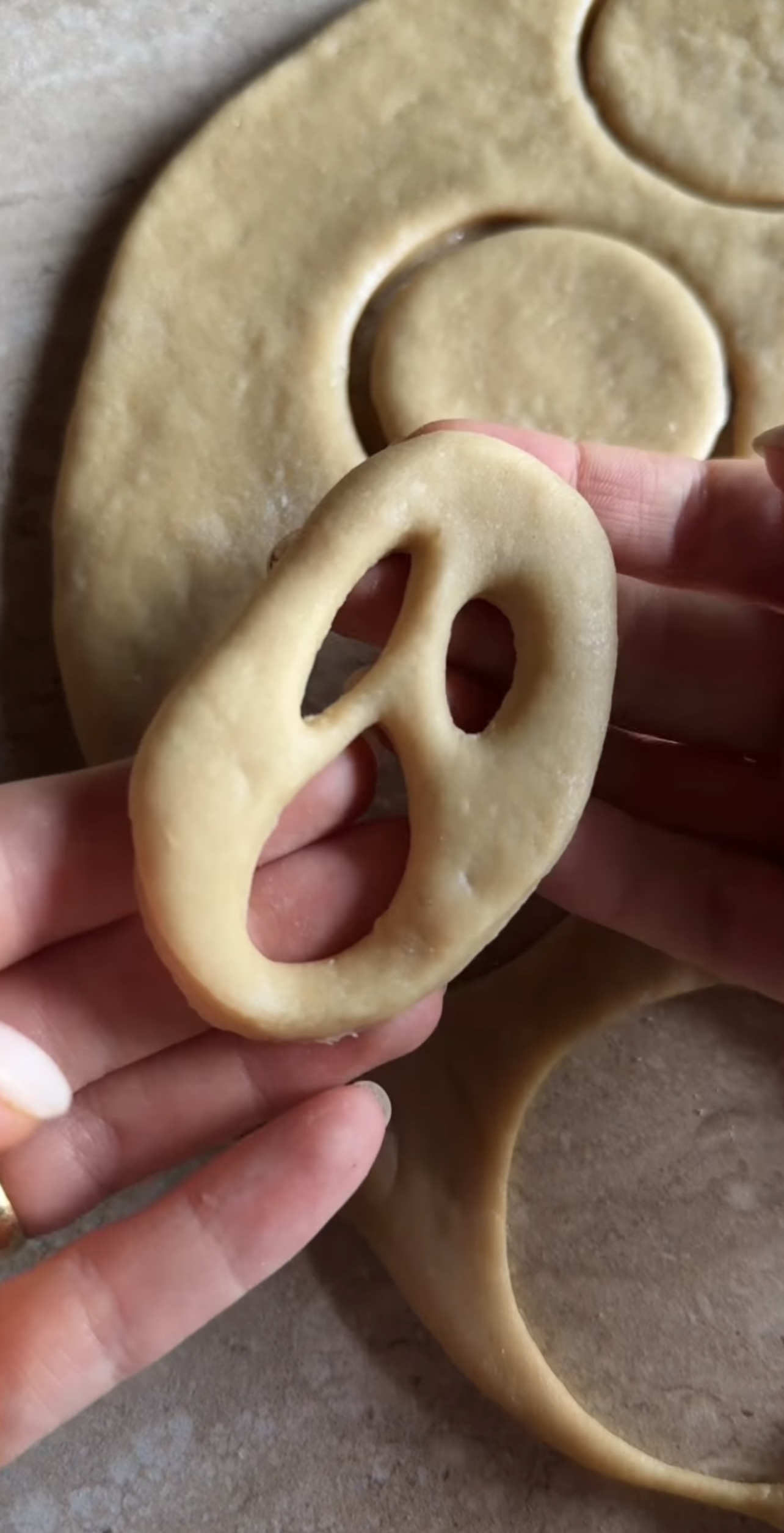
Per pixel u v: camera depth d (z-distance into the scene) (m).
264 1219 0.22
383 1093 0.24
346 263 0.30
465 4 0.31
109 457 0.30
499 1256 0.29
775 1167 0.30
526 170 0.30
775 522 0.26
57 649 0.30
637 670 0.26
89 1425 0.29
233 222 0.30
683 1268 0.30
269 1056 0.24
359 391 0.30
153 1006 0.24
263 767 0.21
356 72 0.31
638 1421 0.29
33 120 0.32
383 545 0.22
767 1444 0.29
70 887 0.24
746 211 0.30
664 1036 0.30
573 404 0.29
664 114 0.30
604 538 0.22
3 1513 0.29
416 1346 0.29
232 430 0.30
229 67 0.32
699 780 0.27
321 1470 0.29
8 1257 0.28
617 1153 0.30
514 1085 0.29
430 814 0.22
